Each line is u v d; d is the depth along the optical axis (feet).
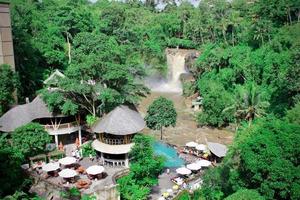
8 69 167.84
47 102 143.23
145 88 172.76
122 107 139.64
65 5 294.25
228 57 254.47
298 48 183.01
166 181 129.18
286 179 75.97
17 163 105.91
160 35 368.68
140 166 112.06
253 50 257.96
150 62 334.65
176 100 269.03
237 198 78.74
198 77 276.00
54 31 266.36
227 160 118.62
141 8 446.60
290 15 260.42
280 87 194.90
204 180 113.80
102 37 227.40
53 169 121.08
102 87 148.97
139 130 132.67
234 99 197.67
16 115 142.20
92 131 142.51
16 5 260.42
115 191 105.29
